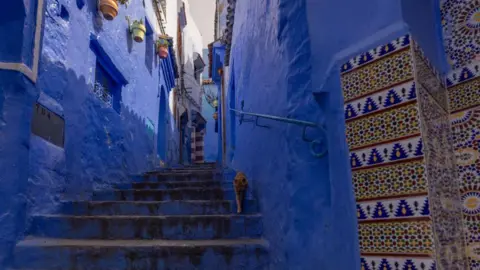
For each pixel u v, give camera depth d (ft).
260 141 11.47
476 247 4.76
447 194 4.71
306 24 7.19
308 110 6.97
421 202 4.37
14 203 9.57
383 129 4.97
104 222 11.08
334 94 6.17
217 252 10.00
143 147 23.91
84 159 14.47
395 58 4.94
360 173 5.24
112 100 19.02
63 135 12.64
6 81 9.71
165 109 33.73
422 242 4.31
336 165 6.02
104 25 17.02
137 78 22.65
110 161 17.46
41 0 10.89
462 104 5.14
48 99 11.57
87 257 9.75
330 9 6.68
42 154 11.05
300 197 6.98
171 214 12.84
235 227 11.28
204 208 12.91
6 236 9.36
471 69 5.08
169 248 9.96
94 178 15.39
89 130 15.08
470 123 5.02
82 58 14.47
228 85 26.63
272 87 9.55
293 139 7.34
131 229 11.16
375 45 5.28
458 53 5.28
